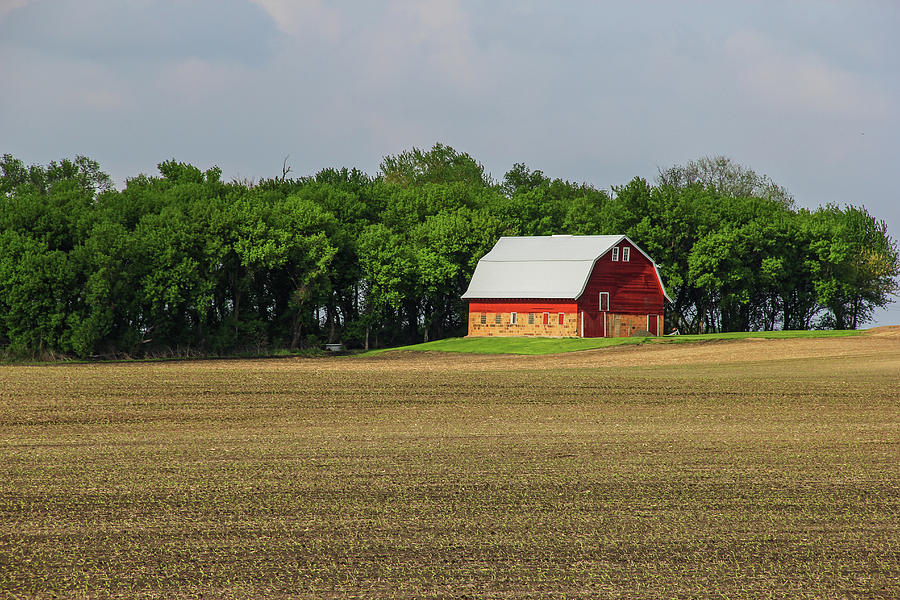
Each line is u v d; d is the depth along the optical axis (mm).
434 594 27219
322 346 165250
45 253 137375
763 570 29344
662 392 69750
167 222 147125
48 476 39812
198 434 50562
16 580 27844
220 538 31609
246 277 154750
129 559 29562
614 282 154875
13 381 73562
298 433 50938
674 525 33438
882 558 30438
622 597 27250
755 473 41094
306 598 26828
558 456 44531
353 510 34844
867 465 42938
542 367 98375
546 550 30812
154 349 144000
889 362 96938
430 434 50719
